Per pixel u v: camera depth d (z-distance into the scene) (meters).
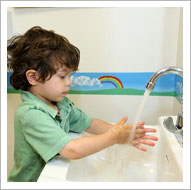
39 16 0.96
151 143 0.73
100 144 0.67
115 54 0.98
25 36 0.78
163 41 0.95
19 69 0.77
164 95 1.03
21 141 0.76
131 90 1.03
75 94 1.06
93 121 0.89
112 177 0.79
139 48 0.97
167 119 0.77
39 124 0.67
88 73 1.02
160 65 0.98
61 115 0.81
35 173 0.79
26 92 0.78
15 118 0.76
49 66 0.71
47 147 0.66
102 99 1.06
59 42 0.74
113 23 0.95
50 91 0.75
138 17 0.93
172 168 0.60
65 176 0.59
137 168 0.82
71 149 0.64
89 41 0.97
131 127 0.71
